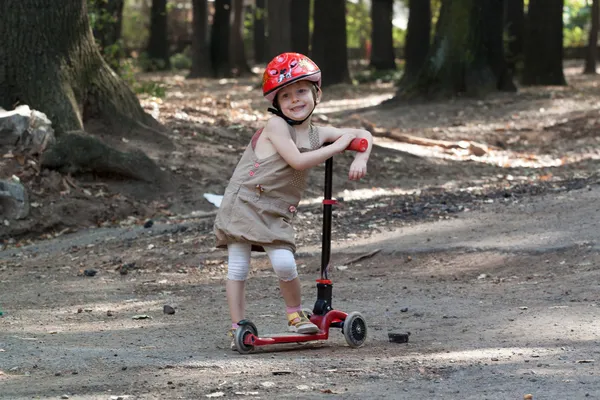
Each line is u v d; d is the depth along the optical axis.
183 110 22.77
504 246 10.82
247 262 6.61
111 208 16.11
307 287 10.06
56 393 5.27
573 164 21.12
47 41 17.75
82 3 18.28
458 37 31.75
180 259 12.08
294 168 6.42
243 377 5.59
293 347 6.77
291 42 43.50
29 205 15.40
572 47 69.88
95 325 8.26
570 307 7.96
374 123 27.80
